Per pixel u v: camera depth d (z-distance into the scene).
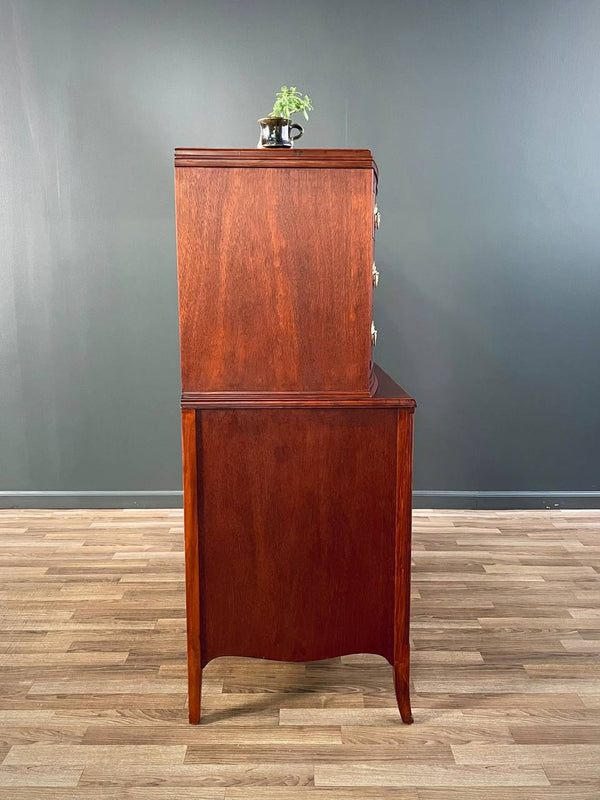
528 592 2.62
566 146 3.33
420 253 3.40
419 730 1.85
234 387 1.76
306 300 1.72
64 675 2.09
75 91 3.28
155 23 3.25
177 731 1.84
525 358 3.47
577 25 3.25
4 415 3.50
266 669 2.15
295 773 1.69
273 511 1.81
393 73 3.29
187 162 1.66
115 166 3.33
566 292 3.43
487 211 3.37
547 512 3.51
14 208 3.36
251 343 1.74
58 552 3.00
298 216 1.69
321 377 1.76
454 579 2.73
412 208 3.37
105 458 3.54
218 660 2.20
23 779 1.66
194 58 3.28
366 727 1.86
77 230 3.37
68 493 3.54
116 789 1.63
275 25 3.26
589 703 1.96
